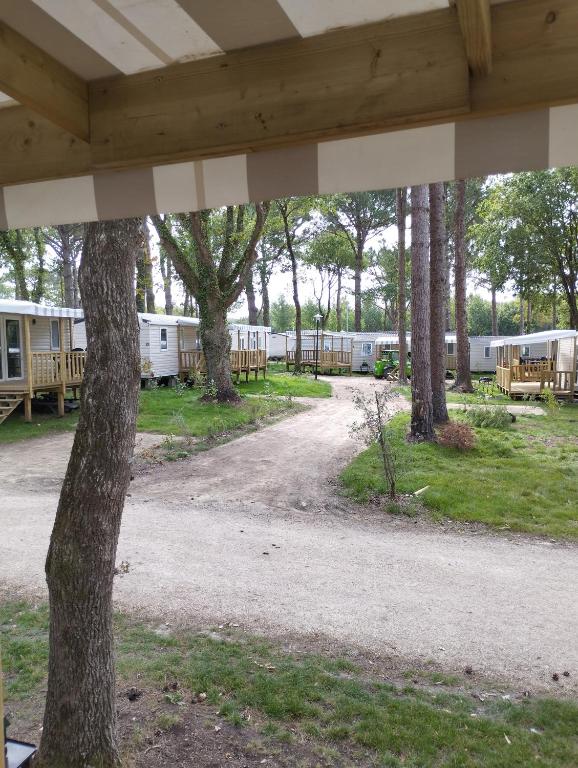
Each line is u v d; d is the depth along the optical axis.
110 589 2.56
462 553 5.45
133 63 1.81
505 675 3.35
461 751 2.68
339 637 3.79
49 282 38.31
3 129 2.08
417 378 10.27
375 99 1.62
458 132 1.64
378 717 2.93
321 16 1.57
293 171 1.81
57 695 2.52
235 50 1.75
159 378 21.25
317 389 21.08
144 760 2.63
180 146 1.84
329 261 40.56
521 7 1.50
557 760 2.61
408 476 8.00
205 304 15.78
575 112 1.54
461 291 20.00
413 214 10.12
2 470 8.95
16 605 4.21
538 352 30.16
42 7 1.53
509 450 9.74
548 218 20.95
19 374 16.25
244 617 4.05
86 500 2.43
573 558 5.33
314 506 7.03
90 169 1.96
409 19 1.56
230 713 2.97
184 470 8.95
